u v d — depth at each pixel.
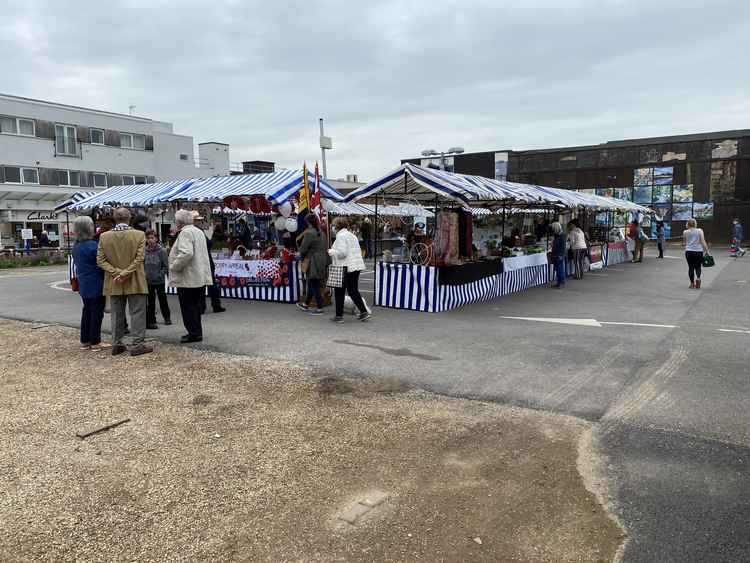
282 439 4.33
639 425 4.53
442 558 2.84
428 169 10.84
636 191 32.66
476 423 4.61
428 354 6.78
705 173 30.75
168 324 8.70
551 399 5.16
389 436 4.36
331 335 7.89
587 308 10.22
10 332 8.34
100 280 7.10
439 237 10.09
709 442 4.18
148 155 40.25
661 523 3.13
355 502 3.39
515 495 3.47
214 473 3.79
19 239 32.28
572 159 34.12
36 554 2.90
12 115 32.50
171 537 3.05
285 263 10.89
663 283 14.10
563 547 2.93
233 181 12.52
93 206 14.43
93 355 6.87
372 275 17.00
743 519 3.15
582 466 3.84
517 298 11.61
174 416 4.83
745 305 10.40
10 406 5.11
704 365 6.23
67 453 4.12
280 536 3.05
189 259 7.17
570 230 15.60
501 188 12.44
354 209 25.58
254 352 6.92
